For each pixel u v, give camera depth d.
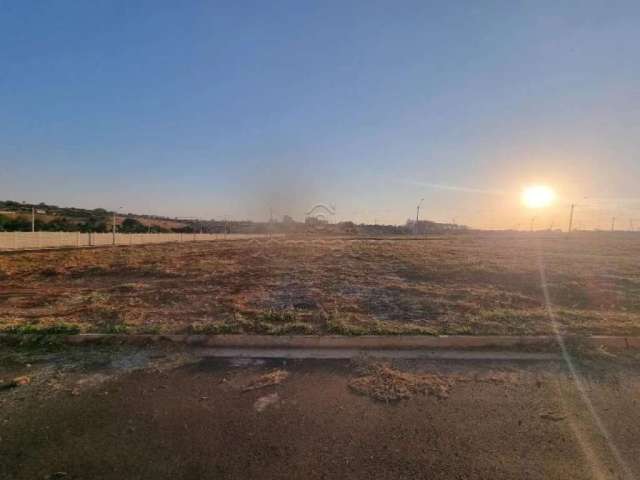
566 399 3.34
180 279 9.59
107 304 6.65
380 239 34.28
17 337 4.67
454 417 3.01
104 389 3.48
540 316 5.82
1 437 2.72
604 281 8.84
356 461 2.46
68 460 2.46
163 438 2.70
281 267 11.68
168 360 4.18
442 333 4.93
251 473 2.33
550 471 2.38
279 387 3.53
